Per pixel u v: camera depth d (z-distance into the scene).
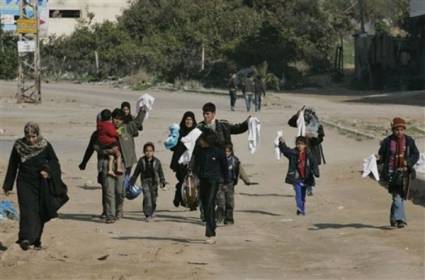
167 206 38.28
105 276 21.86
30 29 102.38
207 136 27.20
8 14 104.62
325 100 118.12
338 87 150.38
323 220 33.16
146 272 22.38
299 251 25.97
